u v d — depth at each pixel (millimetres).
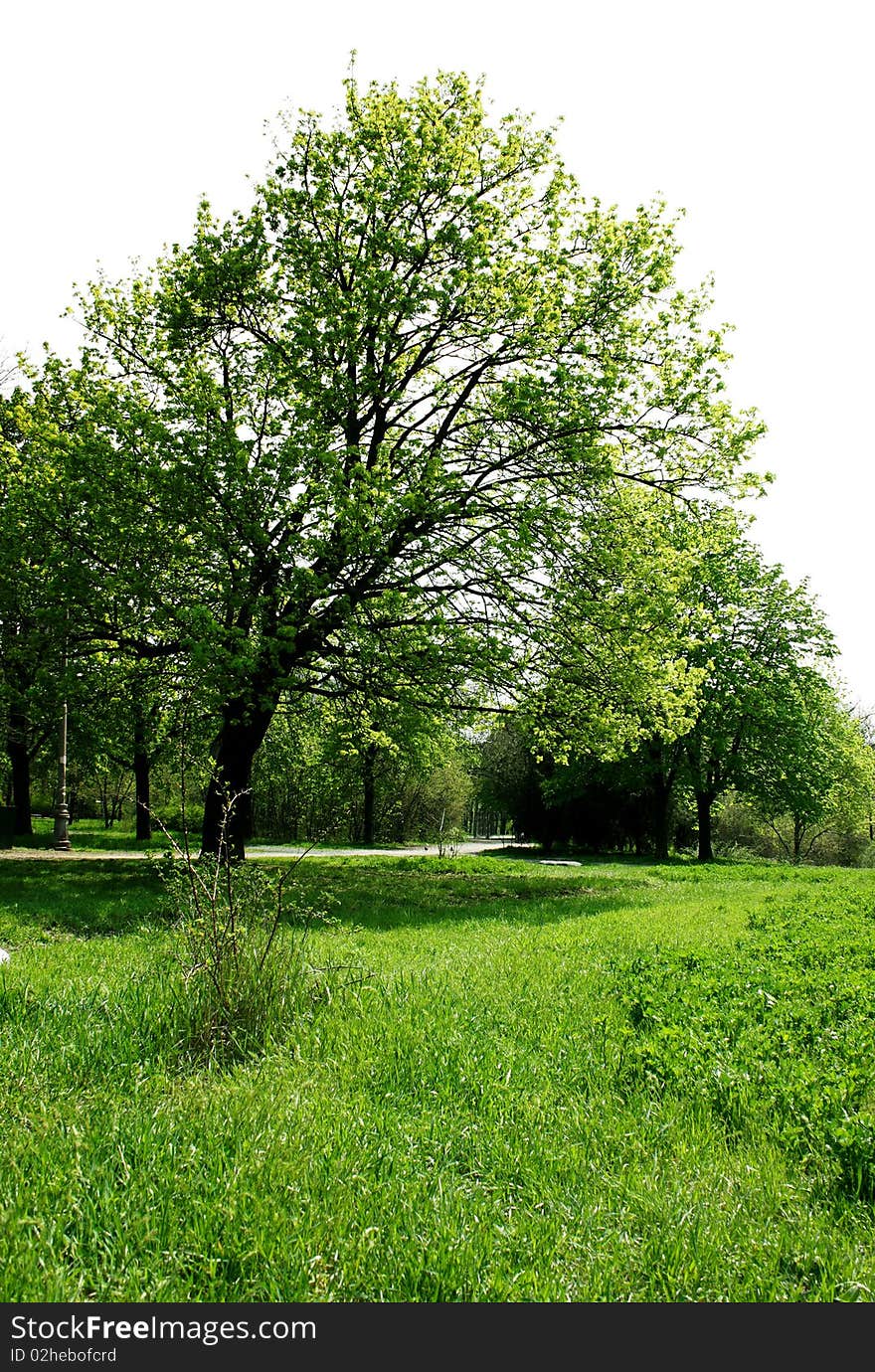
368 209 17703
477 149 18656
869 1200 4105
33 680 19078
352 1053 5824
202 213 19156
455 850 33406
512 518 16812
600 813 44000
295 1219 3602
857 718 51625
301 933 8953
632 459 18922
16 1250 3293
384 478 15633
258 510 16219
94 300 19844
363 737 23562
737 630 38062
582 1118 4906
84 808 57469
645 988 7730
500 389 18359
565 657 18344
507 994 7750
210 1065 5445
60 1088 4953
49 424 18250
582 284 17953
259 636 15977
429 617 17719
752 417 17891
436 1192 3980
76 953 8922
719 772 38938
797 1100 5043
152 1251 3391
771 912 15273
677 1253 3553
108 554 17000
